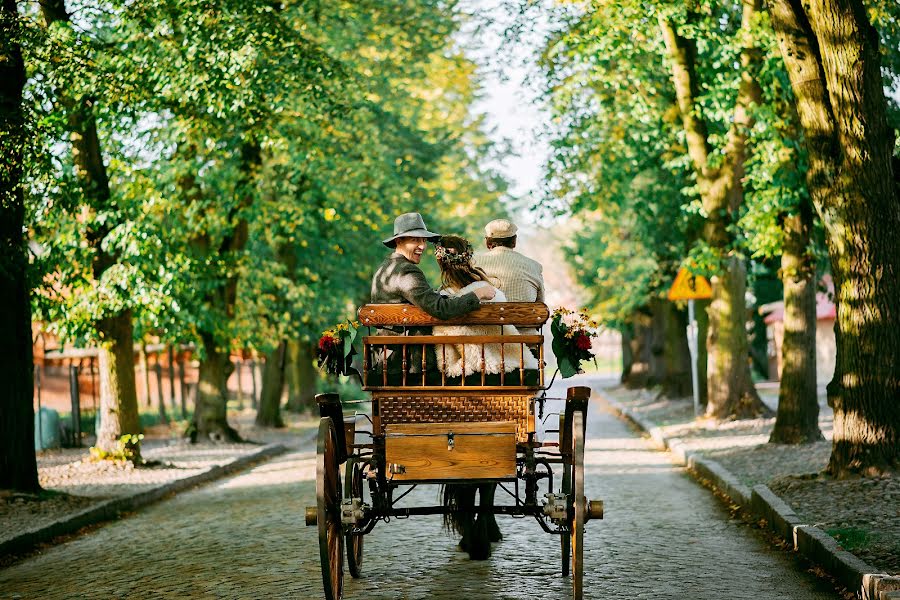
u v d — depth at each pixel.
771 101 19.23
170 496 17.14
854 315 12.55
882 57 18.61
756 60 20.67
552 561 9.88
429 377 8.50
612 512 13.09
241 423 34.53
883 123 12.29
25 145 13.89
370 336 8.44
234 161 24.81
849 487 11.96
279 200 25.48
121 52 17.42
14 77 14.84
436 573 9.42
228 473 20.75
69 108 17.64
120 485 17.25
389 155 30.81
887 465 12.41
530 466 8.22
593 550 10.45
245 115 19.00
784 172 18.70
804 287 18.42
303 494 16.00
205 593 8.92
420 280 8.78
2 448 15.19
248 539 11.84
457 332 8.68
